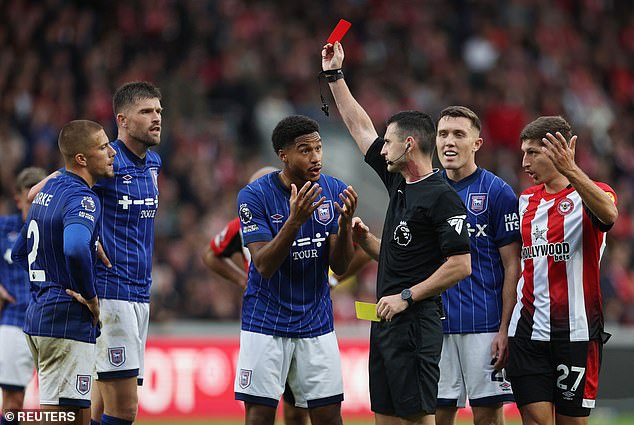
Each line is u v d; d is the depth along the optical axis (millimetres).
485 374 24094
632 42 87688
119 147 24703
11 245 31141
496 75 75438
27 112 59875
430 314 21266
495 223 24266
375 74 73500
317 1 77438
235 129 66250
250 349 23422
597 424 40312
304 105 70375
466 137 24016
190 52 69375
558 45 83375
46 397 22656
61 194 22375
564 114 75000
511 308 23828
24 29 64875
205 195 57625
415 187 21406
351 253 23547
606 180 69938
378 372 21641
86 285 21734
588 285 22781
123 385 24344
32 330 22609
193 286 50250
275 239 22297
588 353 22703
